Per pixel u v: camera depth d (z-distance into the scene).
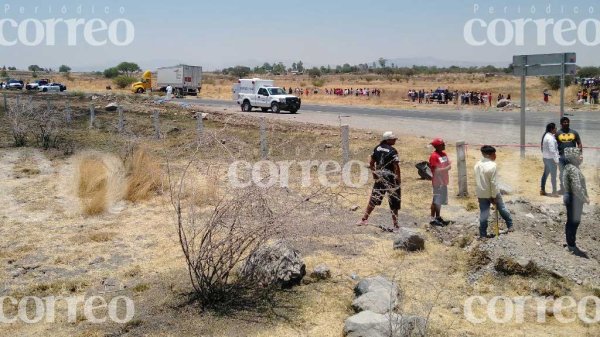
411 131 24.25
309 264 7.82
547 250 7.94
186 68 63.12
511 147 18.62
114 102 38.72
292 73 167.75
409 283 7.23
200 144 7.82
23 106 25.34
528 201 10.76
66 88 75.44
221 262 6.55
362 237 9.22
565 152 8.37
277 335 5.75
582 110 40.91
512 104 44.59
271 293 6.80
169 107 35.50
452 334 5.78
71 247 8.71
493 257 7.61
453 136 22.31
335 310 6.36
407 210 11.20
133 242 8.94
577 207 8.17
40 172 15.09
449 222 9.90
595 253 8.26
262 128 16.17
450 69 161.00
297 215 7.55
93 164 13.03
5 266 7.83
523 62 15.89
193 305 6.43
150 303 6.50
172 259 8.04
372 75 140.88
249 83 38.44
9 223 10.07
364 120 30.59
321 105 49.06
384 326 5.40
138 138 17.50
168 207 11.04
